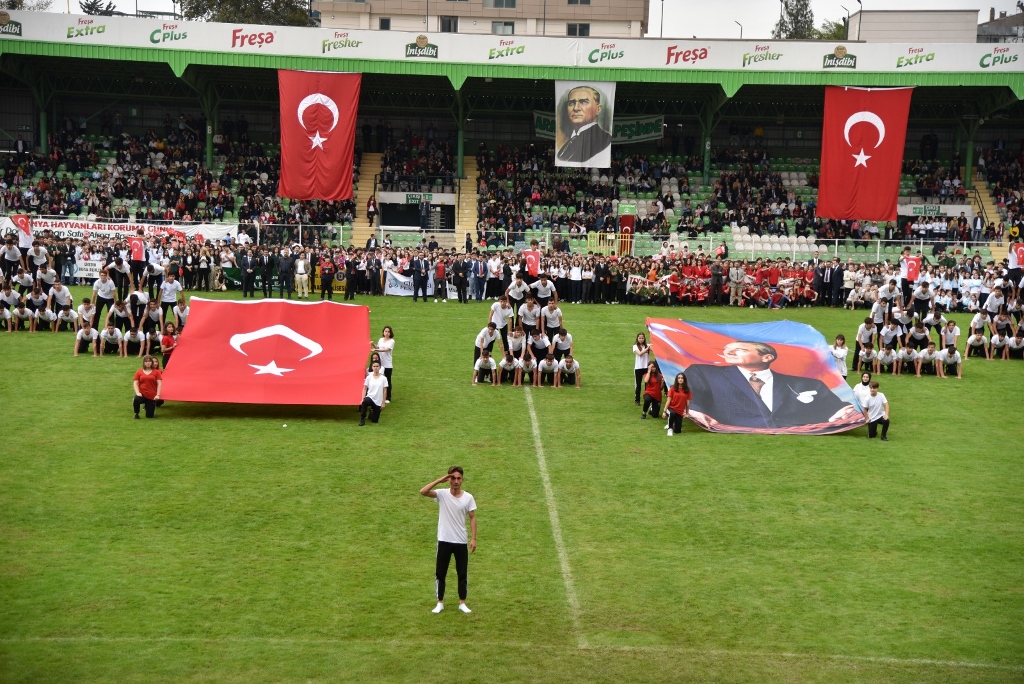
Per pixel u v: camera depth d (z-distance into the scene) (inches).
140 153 2237.9
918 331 1197.7
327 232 1943.9
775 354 1055.0
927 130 2485.2
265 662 513.0
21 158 2160.4
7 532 663.8
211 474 786.8
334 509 727.1
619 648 540.1
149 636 535.5
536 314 1117.1
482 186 2193.7
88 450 832.3
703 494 783.7
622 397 1076.5
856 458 885.8
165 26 1990.7
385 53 2033.7
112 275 1408.7
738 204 2190.0
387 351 1016.9
